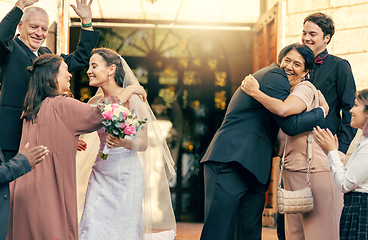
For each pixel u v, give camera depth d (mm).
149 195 4098
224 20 7867
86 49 4652
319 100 3885
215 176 3658
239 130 3691
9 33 4000
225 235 3572
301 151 3844
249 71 9680
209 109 9922
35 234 3490
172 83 9969
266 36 7523
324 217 3777
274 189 7270
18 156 3053
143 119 4117
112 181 4039
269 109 3584
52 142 3598
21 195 3529
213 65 9891
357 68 6887
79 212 4312
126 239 3939
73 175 3611
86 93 9781
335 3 7051
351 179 3324
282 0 7227
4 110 4109
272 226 7227
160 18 7746
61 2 7008
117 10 7668
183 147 9883
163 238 4172
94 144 4367
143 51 9914
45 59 3770
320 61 4414
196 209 9688
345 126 4246
